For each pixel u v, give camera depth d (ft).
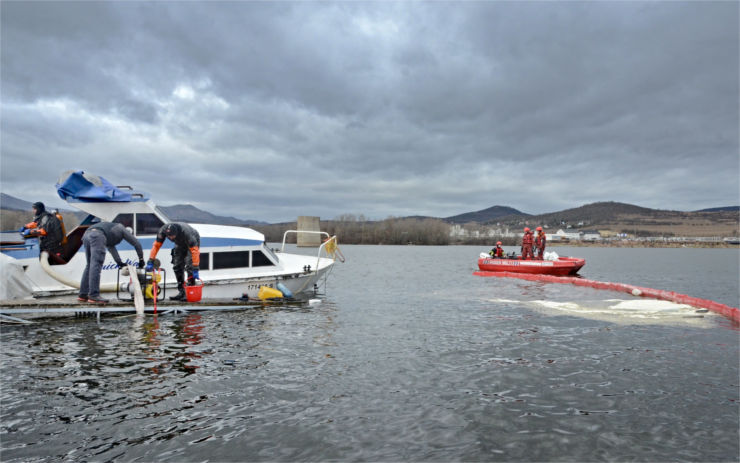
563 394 21.94
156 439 16.46
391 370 25.46
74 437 16.43
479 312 47.32
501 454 15.90
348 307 49.85
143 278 40.04
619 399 21.31
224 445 16.14
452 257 251.19
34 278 39.75
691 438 17.30
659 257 326.24
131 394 20.77
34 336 31.86
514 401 20.97
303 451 15.85
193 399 20.40
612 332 36.73
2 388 21.17
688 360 28.17
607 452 16.15
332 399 20.84
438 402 20.70
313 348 30.12
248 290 48.44
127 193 42.91
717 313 46.70
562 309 49.34
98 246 36.19
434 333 35.86
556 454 15.96
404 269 132.87
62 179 41.60
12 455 15.03
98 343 30.04
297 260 57.16
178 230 39.99
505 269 100.83
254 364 26.02
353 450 16.01
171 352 28.09
